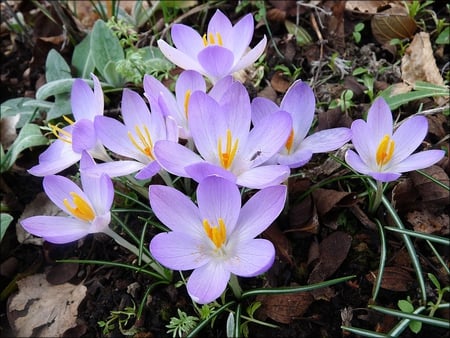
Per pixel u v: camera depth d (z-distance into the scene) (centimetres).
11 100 41
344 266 28
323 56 40
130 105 26
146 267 30
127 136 26
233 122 24
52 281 32
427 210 30
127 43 42
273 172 22
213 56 26
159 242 21
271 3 44
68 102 38
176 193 22
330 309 27
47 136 38
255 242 21
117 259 31
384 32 40
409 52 38
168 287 29
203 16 45
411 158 25
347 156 23
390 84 38
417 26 40
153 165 23
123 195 30
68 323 30
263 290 25
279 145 23
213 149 24
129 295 29
